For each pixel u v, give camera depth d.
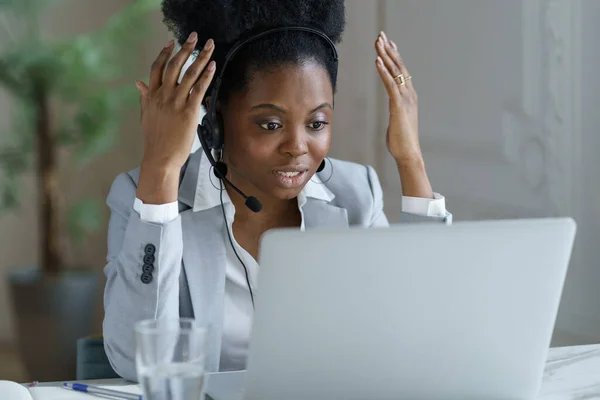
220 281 3.03
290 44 2.93
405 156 3.33
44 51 7.98
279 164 2.97
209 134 3.01
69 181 9.17
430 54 5.66
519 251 2.01
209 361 2.95
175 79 2.78
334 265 1.91
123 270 2.74
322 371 2.02
